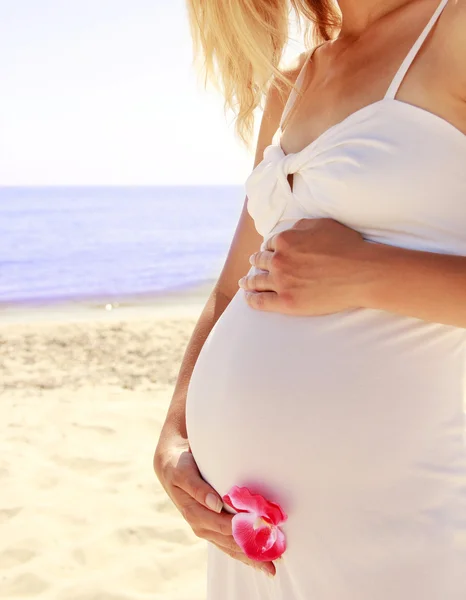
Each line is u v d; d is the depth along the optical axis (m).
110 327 9.16
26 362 7.20
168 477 1.57
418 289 1.24
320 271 1.33
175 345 8.03
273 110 1.81
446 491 1.26
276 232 1.52
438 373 1.28
